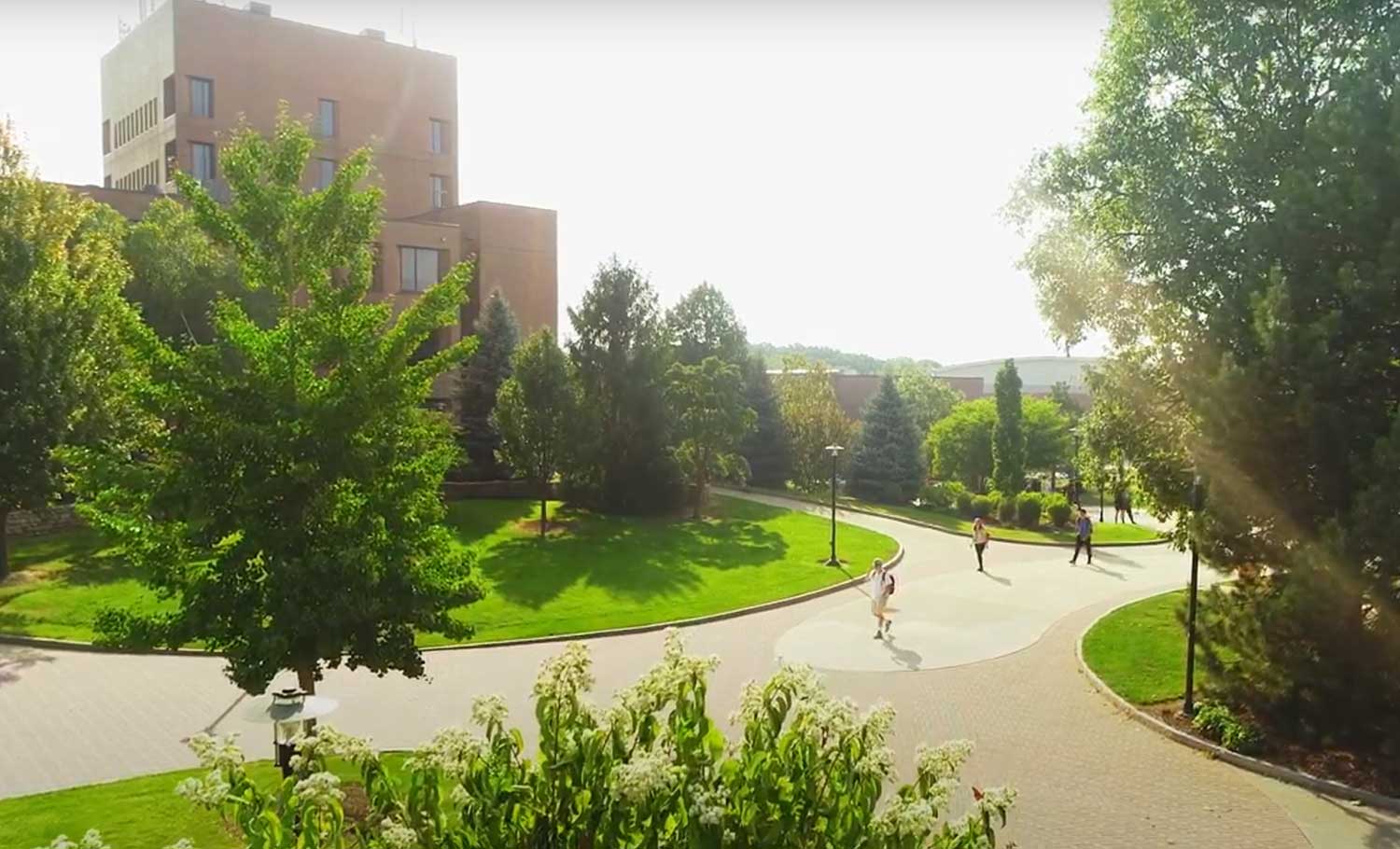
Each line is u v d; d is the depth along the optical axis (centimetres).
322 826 438
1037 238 2155
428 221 5288
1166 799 1166
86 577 2309
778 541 3316
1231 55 1762
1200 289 1739
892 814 440
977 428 5431
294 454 1052
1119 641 1909
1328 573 1201
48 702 1527
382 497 1102
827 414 5075
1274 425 1277
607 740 456
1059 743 1373
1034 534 3997
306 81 5328
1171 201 1773
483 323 3991
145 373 1109
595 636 2030
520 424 3152
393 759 1225
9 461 2144
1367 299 1238
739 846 422
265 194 1101
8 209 2245
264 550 1058
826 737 466
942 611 2327
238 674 1031
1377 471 1188
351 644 1102
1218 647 1677
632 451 3697
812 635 2058
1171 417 1750
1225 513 1349
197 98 5003
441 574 1129
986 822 474
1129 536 3950
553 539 3089
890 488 4903
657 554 2936
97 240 2616
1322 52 1716
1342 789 1180
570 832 438
